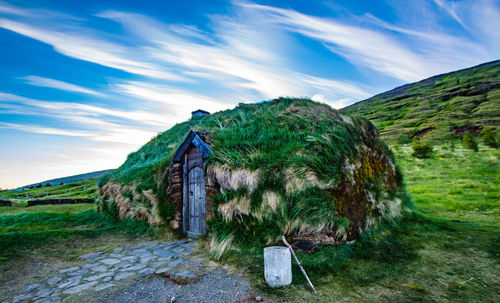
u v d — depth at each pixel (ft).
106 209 36.60
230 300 12.34
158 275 15.74
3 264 17.85
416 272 15.20
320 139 20.97
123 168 43.75
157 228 27.30
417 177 58.75
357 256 17.03
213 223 20.10
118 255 20.49
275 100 35.78
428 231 22.24
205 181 22.30
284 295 12.66
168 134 48.80
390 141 167.84
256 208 18.24
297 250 16.83
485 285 13.50
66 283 15.02
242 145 22.26
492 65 404.57
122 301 12.56
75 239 25.12
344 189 19.57
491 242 19.21
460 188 43.29
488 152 81.46
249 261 16.51
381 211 22.58
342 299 12.29
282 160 19.31
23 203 54.39
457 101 256.11
